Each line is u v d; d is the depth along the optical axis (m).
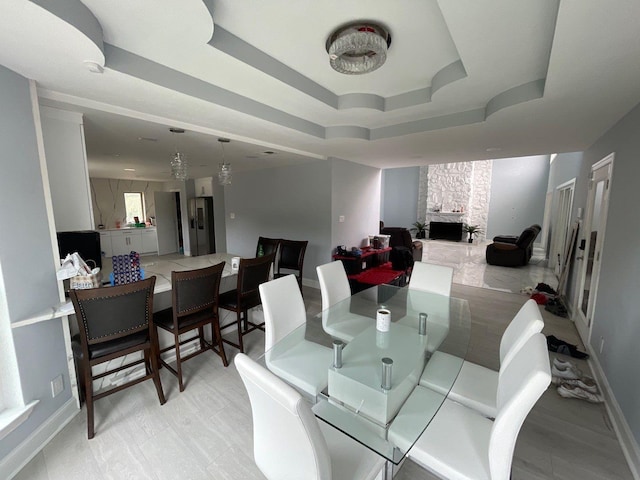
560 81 1.75
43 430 1.73
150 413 2.00
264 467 1.12
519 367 1.20
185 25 1.38
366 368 1.60
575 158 4.78
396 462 1.17
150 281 1.95
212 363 2.62
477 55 1.65
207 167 5.22
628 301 2.00
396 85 2.35
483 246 9.59
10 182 1.56
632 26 1.19
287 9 1.42
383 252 5.20
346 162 4.85
